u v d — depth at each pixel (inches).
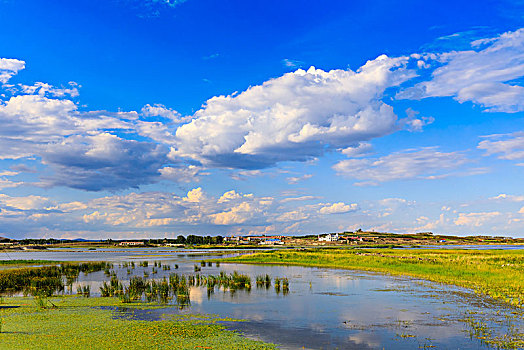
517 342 778.8
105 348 735.1
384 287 1551.4
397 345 767.7
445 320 968.3
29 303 1216.2
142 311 1088.8
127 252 6835.6
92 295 1390.3
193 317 1014.4
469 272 1872.5
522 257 2591.0
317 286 1608.0
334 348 749.3
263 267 2669.8
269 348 746.2
